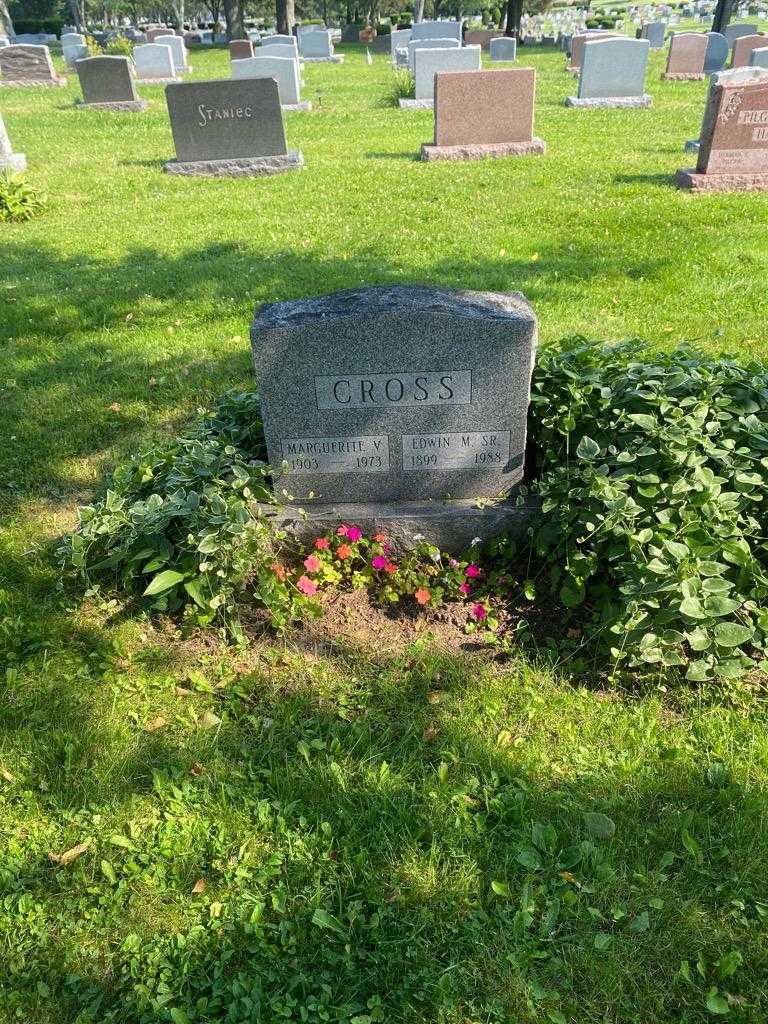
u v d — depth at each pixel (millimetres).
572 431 3898
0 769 2992
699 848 2621
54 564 4113
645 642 3102
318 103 19781
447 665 3424
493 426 3879
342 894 2541
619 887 2525
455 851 2631
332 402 3816
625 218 9211
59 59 34000
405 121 16922
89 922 2502
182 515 3568
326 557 3912
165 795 2875
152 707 3275
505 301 3871
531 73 12352
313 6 79938
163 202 10883
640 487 3449
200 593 3521
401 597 3814
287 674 3430
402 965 2355
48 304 7375
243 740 3113
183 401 5676
